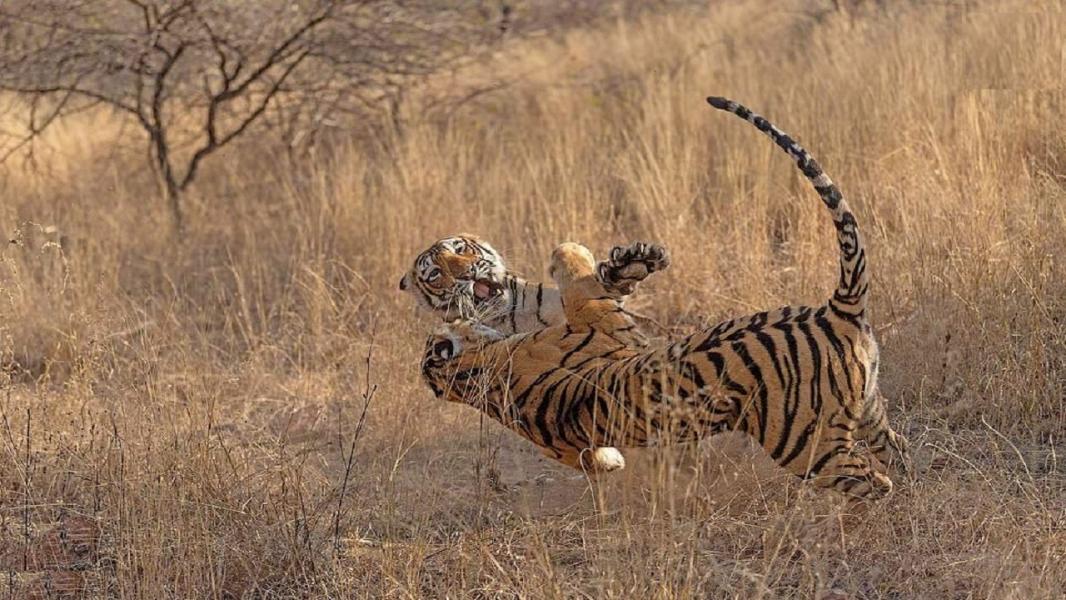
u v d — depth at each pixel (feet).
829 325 23.56
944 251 35.83
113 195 57.06
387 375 35.19
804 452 23.71
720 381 23.71
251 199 57.57
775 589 23.30
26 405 35.50
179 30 56.95
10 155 63.41
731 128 51.70
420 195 47.83
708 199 47.67
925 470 28.07
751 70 59.26
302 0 58.59
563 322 28.19
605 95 65.16
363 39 59.06
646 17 84.17
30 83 57.41
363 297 41.24
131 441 29.89
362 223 47.29
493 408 26.86
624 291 26.53
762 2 79.97
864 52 55.47
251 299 45.55
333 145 59.67
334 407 36.06
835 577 23.80
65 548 28.02
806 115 50.34
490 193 48.93
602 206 47.83
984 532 24.84
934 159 42.70
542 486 30.12
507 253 43.80
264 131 63.05
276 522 27.09
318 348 40.11
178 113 62.59
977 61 51.83
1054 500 25.94
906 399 32.01
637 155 50.11
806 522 24.40
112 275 45.60
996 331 31.60
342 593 25.02
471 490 29.71
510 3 78.69
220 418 35.40
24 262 46.73
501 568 24.31
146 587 24.88
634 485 27.55
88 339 38.17
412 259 43.75
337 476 31.17
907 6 65.26
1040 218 35.53
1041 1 53.06
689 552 23.73
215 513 26.99
